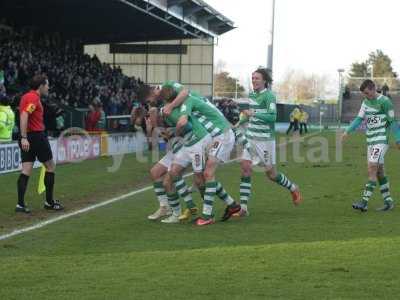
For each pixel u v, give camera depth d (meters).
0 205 14.26
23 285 7.61
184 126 11.52
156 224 11.87
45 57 39.59
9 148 21.12
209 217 11.77
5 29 38.50
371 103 13.14
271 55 42.53
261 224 11.77
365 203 13.34
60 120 26.06
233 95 108.25
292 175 21.42
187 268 8.38
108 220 12.34
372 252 9.27
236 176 21.12
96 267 8.45
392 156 30.86
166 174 12.20
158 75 60.19
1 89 26.75
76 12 42.72
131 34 53.50
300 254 9.16
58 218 12.59
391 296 7.15
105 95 40.81
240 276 7.96
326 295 7.18
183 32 51.84
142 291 7.34
